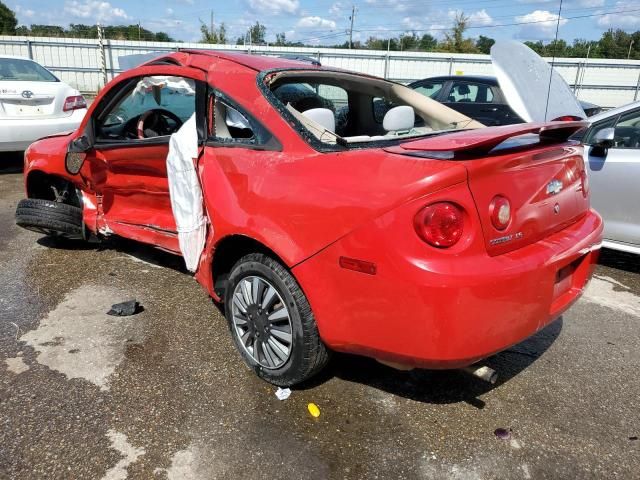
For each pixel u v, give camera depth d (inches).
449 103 358.0
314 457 88.1
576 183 104.0
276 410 99.7
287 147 100.0
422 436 94.2
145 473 83.7
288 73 120.2
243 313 107.3
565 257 91.7
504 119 333.1
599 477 86.1
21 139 269.4
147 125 154.8
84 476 82.7
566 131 99.2
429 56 910.4
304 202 90.0
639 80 864.9
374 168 85.5
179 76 124.6
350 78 134.9
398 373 113.2
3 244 186.2
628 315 146.2
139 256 177.5
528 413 101.5
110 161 146.7
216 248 109.2
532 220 89.3
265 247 99.8
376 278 81.7
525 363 119.4
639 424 99.3
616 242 174.9
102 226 160.4
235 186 103.6
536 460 89.3
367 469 86.0
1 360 113.0
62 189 174.6
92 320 132.3
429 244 78.7
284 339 99.6
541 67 142.7
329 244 86.4
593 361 121.0
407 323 80.5
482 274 78.5
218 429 94.0
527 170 89.0
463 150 81.0
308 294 91.1
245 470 85.0
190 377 109.1
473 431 96.0
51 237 193.0
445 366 81.8
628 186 168.6
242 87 112.0
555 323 140.1
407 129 134.6
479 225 80.3
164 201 139.1
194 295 148.3
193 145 115.0
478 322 79.5
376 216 81.2
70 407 98.3
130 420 95.5
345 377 111.3
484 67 912.9
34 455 86.4
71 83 940.6
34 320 131.3
